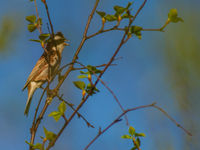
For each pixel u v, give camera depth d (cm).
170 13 636
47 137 580
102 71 619
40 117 779
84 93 636
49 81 797
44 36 710
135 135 616
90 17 767
